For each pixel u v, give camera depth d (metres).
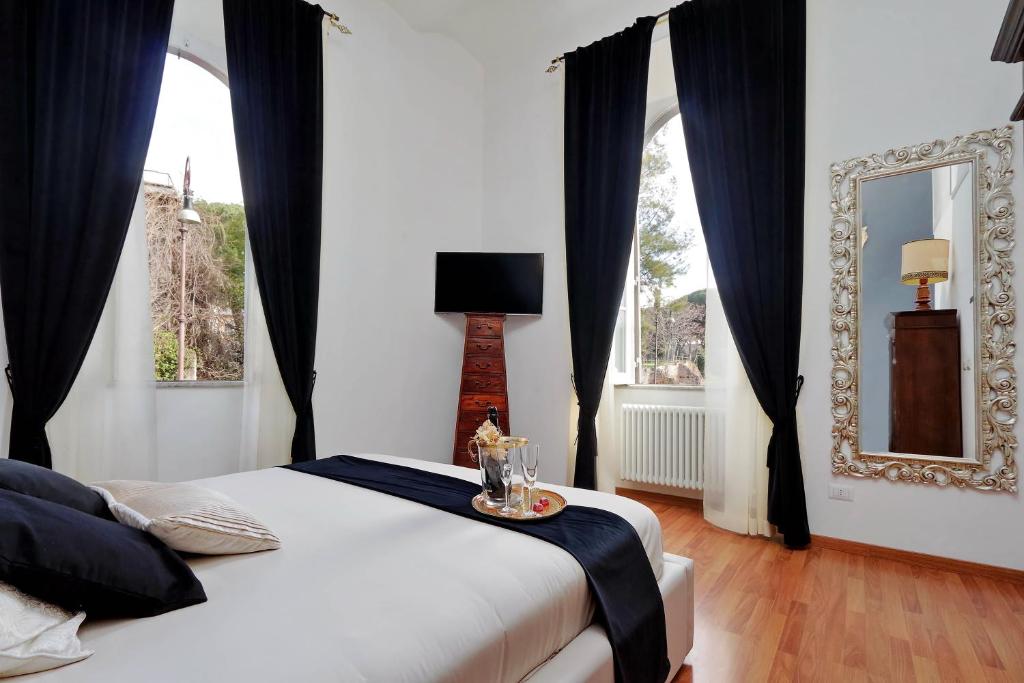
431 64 4.14
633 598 1.34
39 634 0.75
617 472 3.89
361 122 3.65
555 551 1.27
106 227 2.39
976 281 2.52
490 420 1.87
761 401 2.92
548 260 4.02
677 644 1.61
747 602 2.16
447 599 0.98
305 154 3.22
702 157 3.19
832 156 2.89
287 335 3.08
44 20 2.29
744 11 3.04
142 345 2.55
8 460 1.12
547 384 3.95
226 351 3.15
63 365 2.25
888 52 2.76
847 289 2.83
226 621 0.88
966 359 2.55
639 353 4.08
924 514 2.60
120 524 1.04
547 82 4.08
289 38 3.17
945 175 2.61
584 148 3.71
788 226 2.93
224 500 1.30
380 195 3.75
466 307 3.94
